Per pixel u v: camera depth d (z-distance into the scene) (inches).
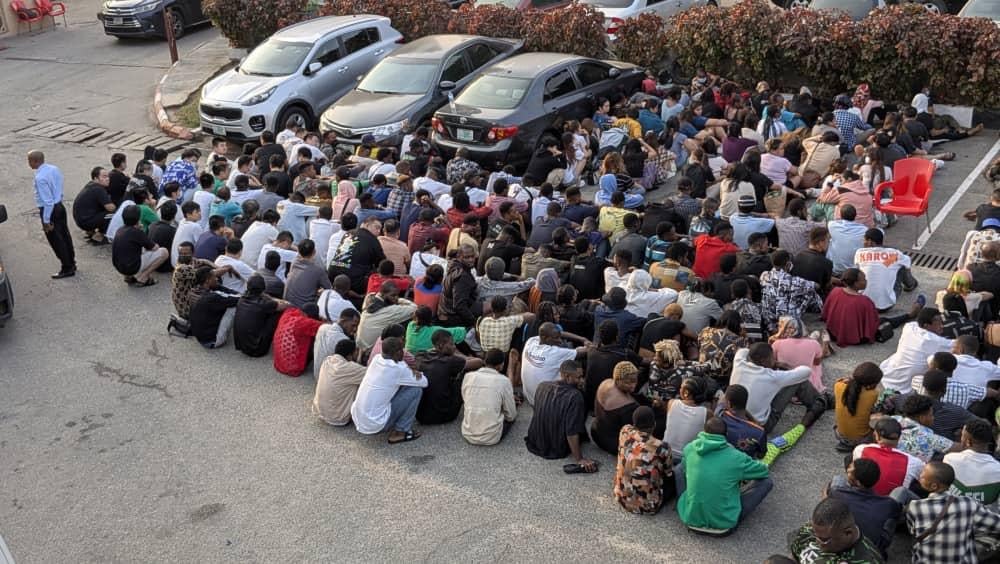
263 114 642.2
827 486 287.7
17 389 385.4
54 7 1148.5
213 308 407.5
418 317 354.3
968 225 476.1
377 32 724.7
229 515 303.4
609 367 328.5
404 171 494.6
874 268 388.5
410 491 311.0
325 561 281.0
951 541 241.4
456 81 638.5
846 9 696.4
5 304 424.2
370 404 332.8
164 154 555.2
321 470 324.8
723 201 459.2
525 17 717.3
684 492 283.0
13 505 313.3
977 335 330.6
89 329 435.2
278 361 387.5
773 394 314.0
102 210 523.5
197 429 352.5
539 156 532.7
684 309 358.3
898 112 561.0
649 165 541.3
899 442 276.7
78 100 799.7
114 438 349.1
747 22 638.5
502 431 334.3
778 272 367.9
